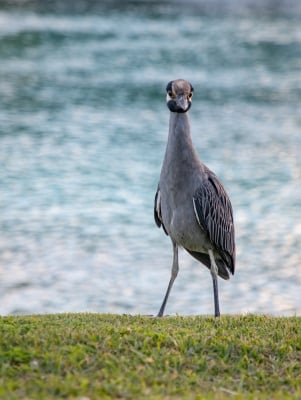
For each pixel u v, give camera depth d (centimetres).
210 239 952
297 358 795
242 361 776
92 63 4422
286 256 1712
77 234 1830
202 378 748
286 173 2447
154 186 2269
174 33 5428
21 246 1739
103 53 4700
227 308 1425
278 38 5306
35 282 1534
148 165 2511
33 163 2506
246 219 1983
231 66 4400
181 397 699
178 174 940
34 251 1708
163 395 703
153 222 1939
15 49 4816
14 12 6303
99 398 686
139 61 4478
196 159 948
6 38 5134
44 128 3041
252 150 2755
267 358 790
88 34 5359
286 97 3700
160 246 1767
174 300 1466
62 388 697
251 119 3269
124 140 2878
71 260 1662
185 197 941
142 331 828
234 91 3816
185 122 941
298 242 1806
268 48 4947
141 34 5388
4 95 3647
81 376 726
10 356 753
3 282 1530
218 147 2798
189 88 938
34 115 3272
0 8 6481
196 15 6275
